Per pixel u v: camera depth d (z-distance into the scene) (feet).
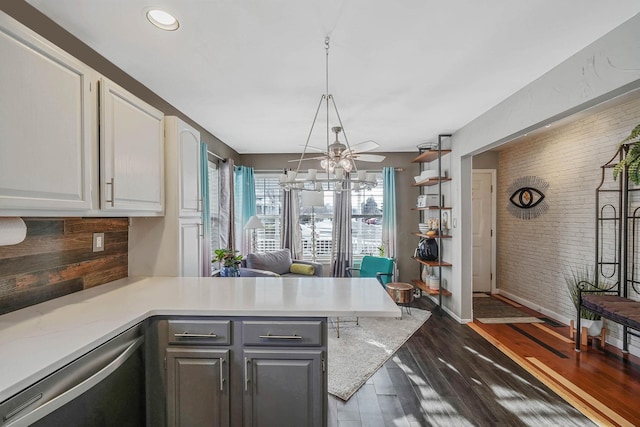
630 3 4.91
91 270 6.30
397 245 17.06
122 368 4.52
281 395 5.10
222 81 7.81
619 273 9.74
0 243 3.81
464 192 12.31
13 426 2.89
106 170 5.10
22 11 4.87
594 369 8.48
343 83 7.96
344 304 5.28
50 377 3.27
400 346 10.07
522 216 14.84
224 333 5.07
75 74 4.51
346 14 5.18
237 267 13.00
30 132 3.80
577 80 6.46
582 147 11.51
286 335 5.05
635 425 6.26
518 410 6.77
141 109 6.12
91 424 3.91
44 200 4.01
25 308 4.94
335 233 16.75
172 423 5.16
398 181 17.04
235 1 4.83
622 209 9.71
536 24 5.49
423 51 6.40
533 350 9.71
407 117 10.83
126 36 5.82
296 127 12.00
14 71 3.59
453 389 7.58
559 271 12.59
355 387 7.64
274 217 17.40
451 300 13.16
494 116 9.69
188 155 7.72
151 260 7.36
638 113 9.41
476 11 5.13
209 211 11.85
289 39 5.93
